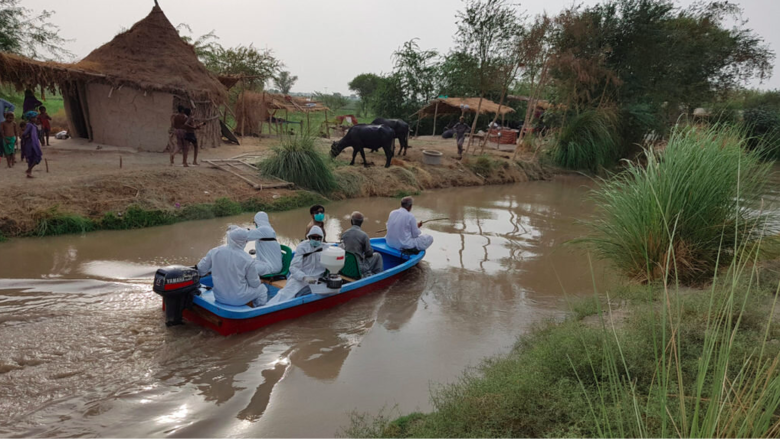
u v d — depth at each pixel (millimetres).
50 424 3914
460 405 3730
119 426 3951
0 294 6336
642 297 5961
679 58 22922
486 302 7223
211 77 17531
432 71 30391
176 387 4578
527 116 23031
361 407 4395
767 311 4945
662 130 22812
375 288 7387
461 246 10281
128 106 15086
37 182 10156
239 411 4258
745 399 2703
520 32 20156
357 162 17156
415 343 5805
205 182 12148
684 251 6578
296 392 4613
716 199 6719
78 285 6789
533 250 10102
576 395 3664
